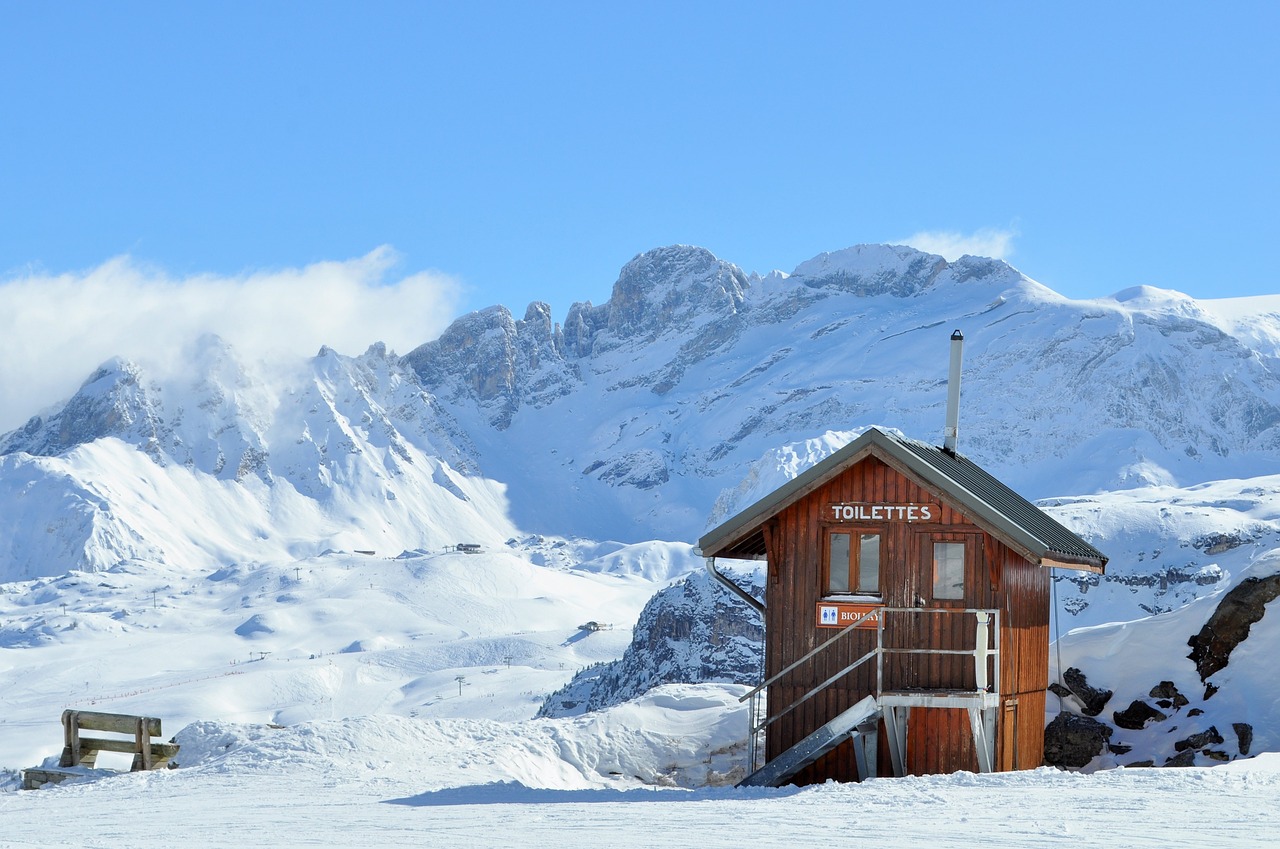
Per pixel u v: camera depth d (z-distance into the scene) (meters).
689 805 16.92
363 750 25.42
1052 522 28.28
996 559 23.08
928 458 24.56
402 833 14.73
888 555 23.75
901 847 11.79
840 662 23.77
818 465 23.81
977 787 16.73
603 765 27.33
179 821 16.86
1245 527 199.88
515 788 20.25
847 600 23.86
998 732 22.83
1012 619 23.83
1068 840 11.75
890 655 23.50
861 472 24.09
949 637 23.23
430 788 20.58
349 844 13.70
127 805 19.41
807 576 24.22
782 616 24.31
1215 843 11.25
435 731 27.66
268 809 18.11
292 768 23.36
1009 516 23.67
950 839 12.17
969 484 25.06
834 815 14.71
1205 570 184.50
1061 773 17.47
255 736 27.25
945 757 23.11
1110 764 27.42
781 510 24.09
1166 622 30.78
